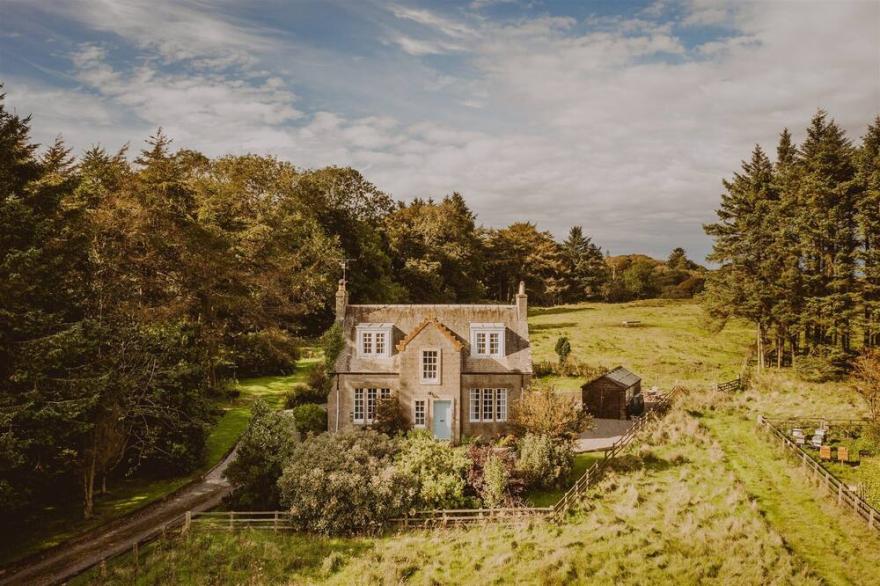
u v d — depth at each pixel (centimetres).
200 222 5078
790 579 2170
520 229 12625
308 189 7438
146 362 3169
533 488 3100
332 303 6938
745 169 5575
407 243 9325
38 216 2625
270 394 5022
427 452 3023
